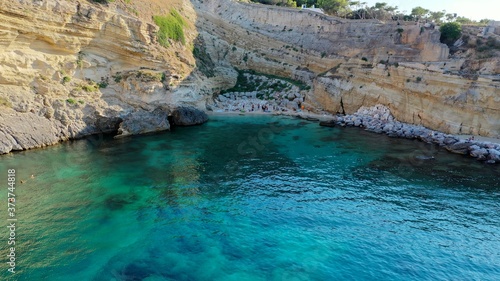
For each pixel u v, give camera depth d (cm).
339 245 1791
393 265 1641
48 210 1977
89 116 3516
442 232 1950
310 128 4491
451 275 1580
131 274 1501
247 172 2797
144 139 3612
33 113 3072
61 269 1497
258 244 1772
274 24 6806
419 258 1702
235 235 1847
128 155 3042
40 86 3156
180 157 3081
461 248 1797
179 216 2017
